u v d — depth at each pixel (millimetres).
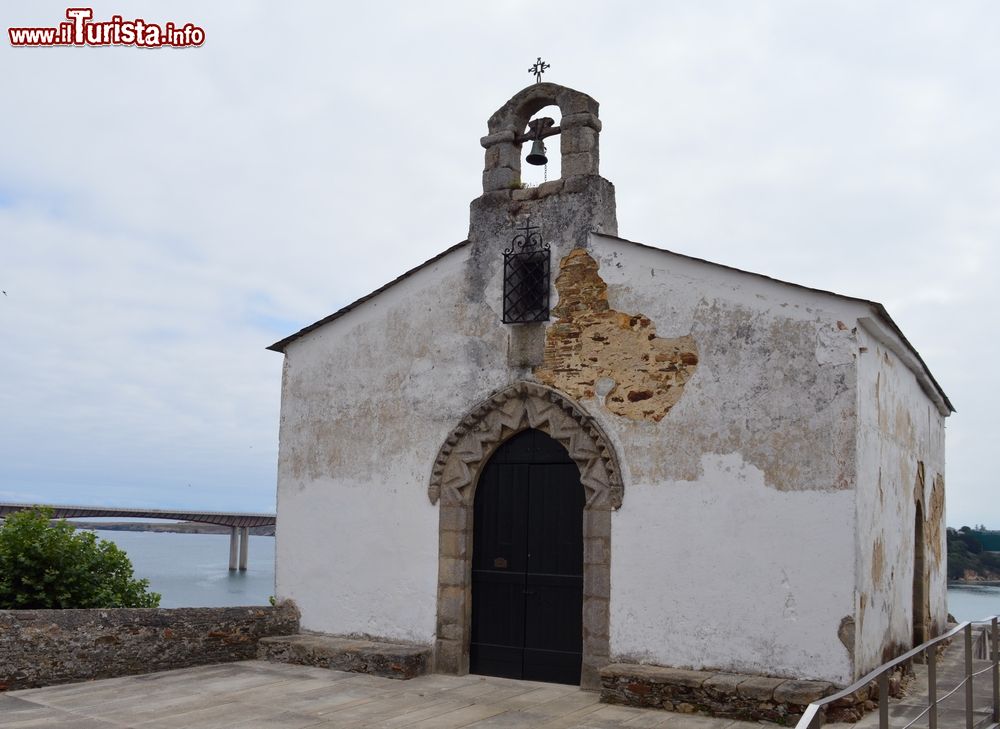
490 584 9617
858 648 7691
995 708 7750
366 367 10727
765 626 8023
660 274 9000
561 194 9703
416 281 10500
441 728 7348
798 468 8078
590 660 8789
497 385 9758
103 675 9109
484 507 9766
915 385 10883
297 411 11227
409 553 10047
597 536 8930
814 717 4617
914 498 10711
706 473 8492
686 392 8695
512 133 10258
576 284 9453
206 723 7438
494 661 9469
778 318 8352
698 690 7812
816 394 8094
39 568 10242
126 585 11016
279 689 8750
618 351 9117
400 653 9391
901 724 6664
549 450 9477
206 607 10133
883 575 8703
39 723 7340
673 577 8508
